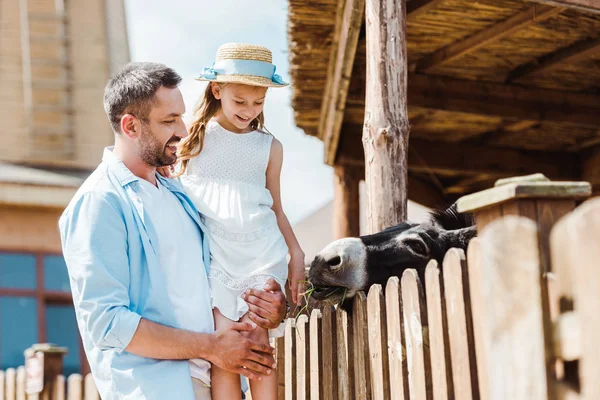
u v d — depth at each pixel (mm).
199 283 3322
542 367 2135
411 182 8812
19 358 13344
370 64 4746
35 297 13562
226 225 3502
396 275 3719
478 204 2424
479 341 2656
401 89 4695
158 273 3205
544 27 6191
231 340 3203
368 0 4809
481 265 2369
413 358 3078
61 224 3232
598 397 1971
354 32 5617
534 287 2186
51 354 7145
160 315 3170
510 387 2215
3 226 13586
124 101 3291
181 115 3348
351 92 6707
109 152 3389
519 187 2268
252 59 3666
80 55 15242
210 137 3707
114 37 15688
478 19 6051
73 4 15391
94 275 3070
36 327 13516
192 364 3289
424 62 6879
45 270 13711
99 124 15102
